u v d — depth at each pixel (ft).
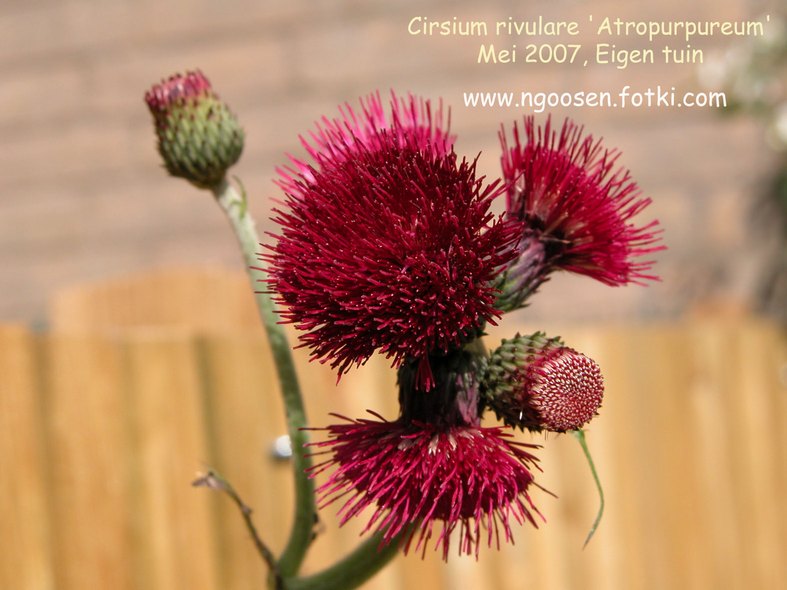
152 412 1.52
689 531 2.23
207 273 1.80
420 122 0.91
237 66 3.00
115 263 3.08
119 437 1.48
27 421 1.38
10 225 3.15
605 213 0.91
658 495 2.21
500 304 0.90
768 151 2.84
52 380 1.41
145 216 3.07
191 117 0.95
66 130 3.12
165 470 1.53
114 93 3.09
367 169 0.84
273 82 2.98
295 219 0.84
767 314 2.83
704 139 2.83
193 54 3.03
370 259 0.82
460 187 0.83
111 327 1.79
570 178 0.91
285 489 1.69
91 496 1.44
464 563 1.96
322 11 2.96
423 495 0.84
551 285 2.86
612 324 2.84
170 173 0.97
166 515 1.53
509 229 0.83
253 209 2.95
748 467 2.31
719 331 2.31
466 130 2.87
